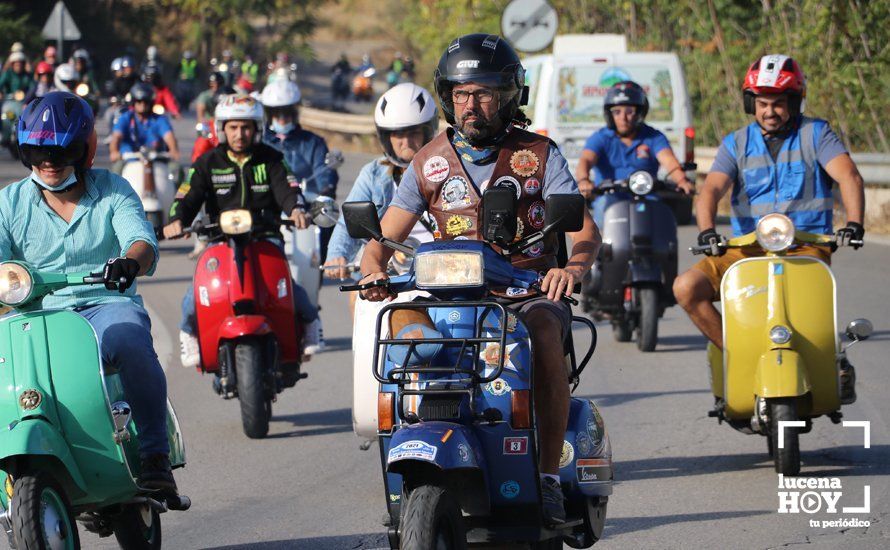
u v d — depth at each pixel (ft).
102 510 55.57
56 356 52.54
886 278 135.95
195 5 624.59
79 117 56.34
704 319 74.84
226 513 67.97
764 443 78.69
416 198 54.08
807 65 204.03
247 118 87.25
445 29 366.02
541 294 51.60
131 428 56.03
